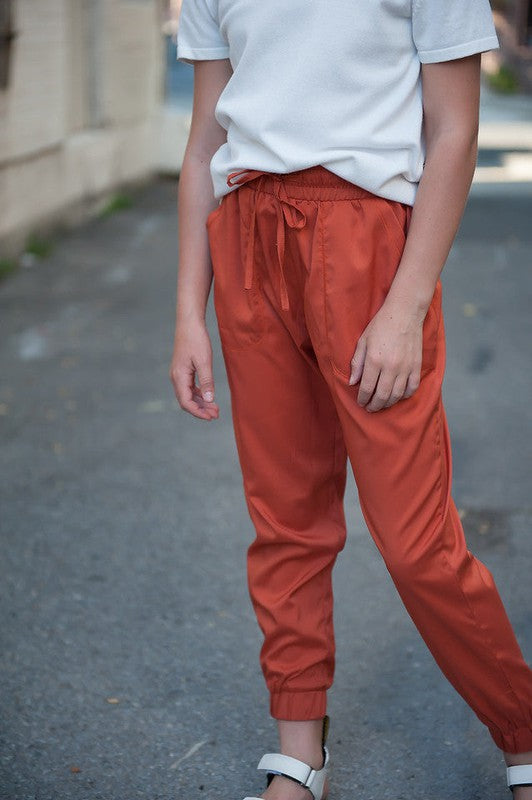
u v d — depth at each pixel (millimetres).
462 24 1706
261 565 2094
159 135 12508
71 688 2631
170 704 2566
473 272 7539
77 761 2350
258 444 2021
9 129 7805
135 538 3488
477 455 4180
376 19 1712
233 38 1829
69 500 3797
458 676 1971
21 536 3498
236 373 2000
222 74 2002
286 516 2055
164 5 12781
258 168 1813
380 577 3193
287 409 1988
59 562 3316
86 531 3541
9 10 7500
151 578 3213
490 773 2291
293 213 1812
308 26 1738
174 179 12531
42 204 8719
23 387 5105
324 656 2094
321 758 2117
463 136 1763
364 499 1894
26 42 8023
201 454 4250
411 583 1870
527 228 9281
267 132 1781
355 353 1814
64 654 2791
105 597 3096
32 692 2613
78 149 9594
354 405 1847
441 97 1764
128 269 7836
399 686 2627
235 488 3912
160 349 5746
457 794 2227
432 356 1855
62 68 8906
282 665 2086
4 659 2764
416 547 1852
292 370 1964
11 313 6547
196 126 2062
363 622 2934
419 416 1837
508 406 4750
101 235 9188
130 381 5195
